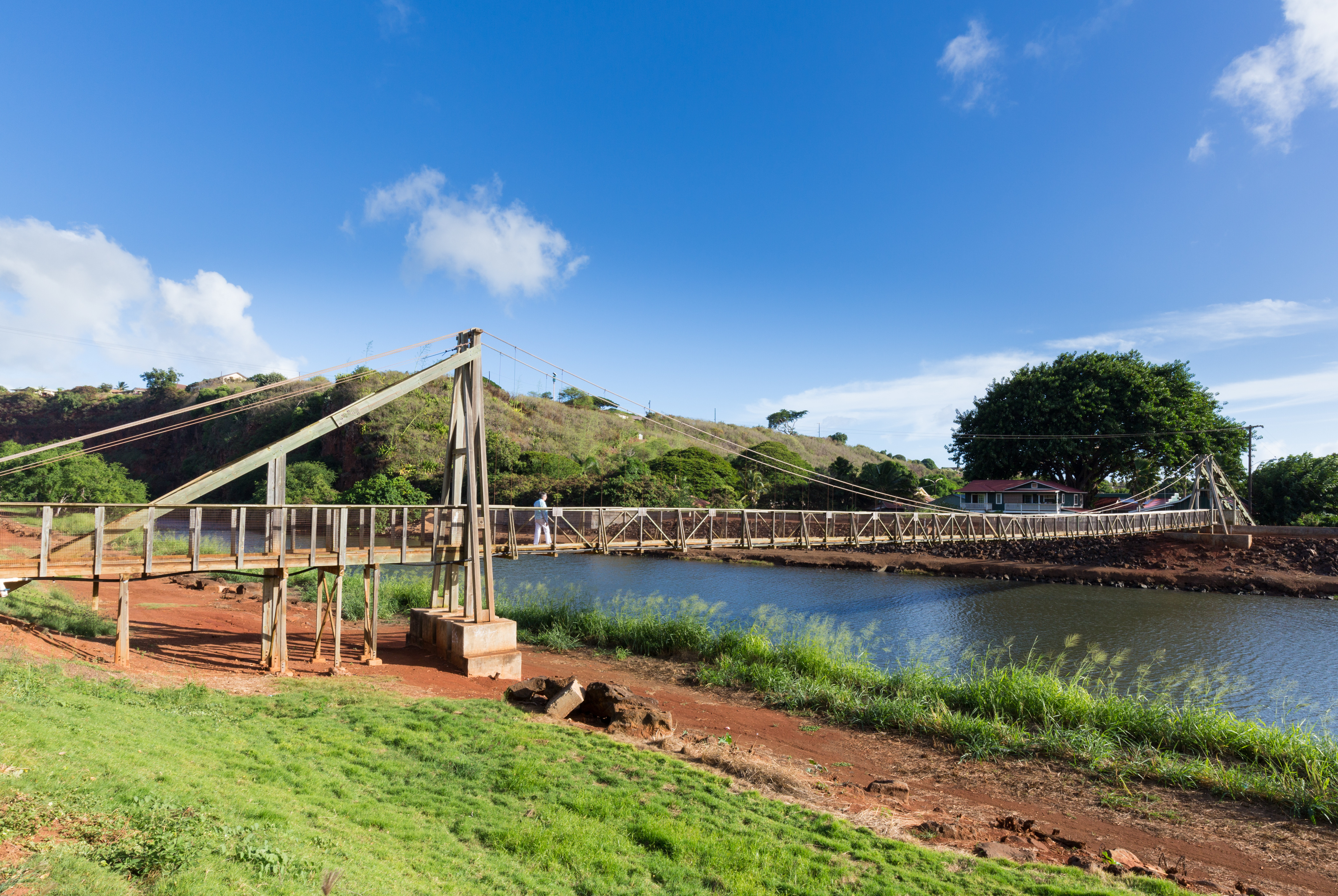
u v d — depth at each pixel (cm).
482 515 1739
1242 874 864
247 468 1384
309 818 662
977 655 2336
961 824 966
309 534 1662
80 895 371
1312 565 4109
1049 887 732
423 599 2394
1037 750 1305
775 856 750
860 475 6278
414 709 1173
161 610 1988
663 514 5112
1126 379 5791
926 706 1513
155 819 516
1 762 546
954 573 4322
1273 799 1091
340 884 507
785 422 11500
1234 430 5719
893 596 3500
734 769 1067
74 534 2148
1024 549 4656
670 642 2048
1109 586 3959
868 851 793
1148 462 5678
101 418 9081
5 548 1752
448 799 810
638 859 713
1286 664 2241
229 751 822
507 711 1227
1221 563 4259
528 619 2306
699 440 8662
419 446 6475
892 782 1100
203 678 1253
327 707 1158
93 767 597
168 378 9631
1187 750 1301
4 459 1258
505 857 679
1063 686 1602
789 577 4106
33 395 9969
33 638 1173
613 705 1277
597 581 3750
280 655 1401
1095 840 953
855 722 1470
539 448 7094
